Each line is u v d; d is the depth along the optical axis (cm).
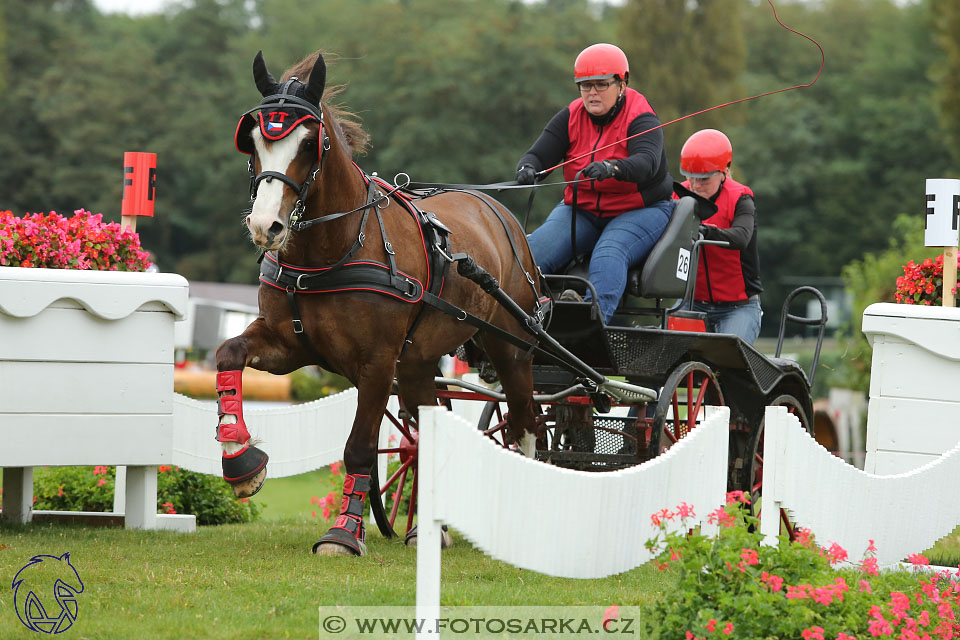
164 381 1070
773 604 629
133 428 1058
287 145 797
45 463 1016
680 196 1278
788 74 7938
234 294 5716
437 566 600
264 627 686
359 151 903
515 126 6412
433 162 6088
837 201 7006
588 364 1108
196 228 7219
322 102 865
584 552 667
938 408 1071
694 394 1154
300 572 843
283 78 873
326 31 7556
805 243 7031
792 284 6975
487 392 1078
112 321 1043
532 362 1113
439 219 962
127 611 718
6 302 986
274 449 1265
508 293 1032
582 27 6862
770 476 806
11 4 7581
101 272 1030
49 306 1016
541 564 641
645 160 1114
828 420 2495
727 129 6456
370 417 888
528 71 6406
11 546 940
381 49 6706
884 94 7494
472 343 1163
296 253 849
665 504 739
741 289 1355
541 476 639
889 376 1088
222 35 8412
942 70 5150
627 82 1195
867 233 6875
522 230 1082
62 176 6875
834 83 7669
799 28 8206
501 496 620
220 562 887
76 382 1030
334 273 849
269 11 8069
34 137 7275
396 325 873
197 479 1373
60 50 7638
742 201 1353
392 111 6344
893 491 925
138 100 7344
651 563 972
